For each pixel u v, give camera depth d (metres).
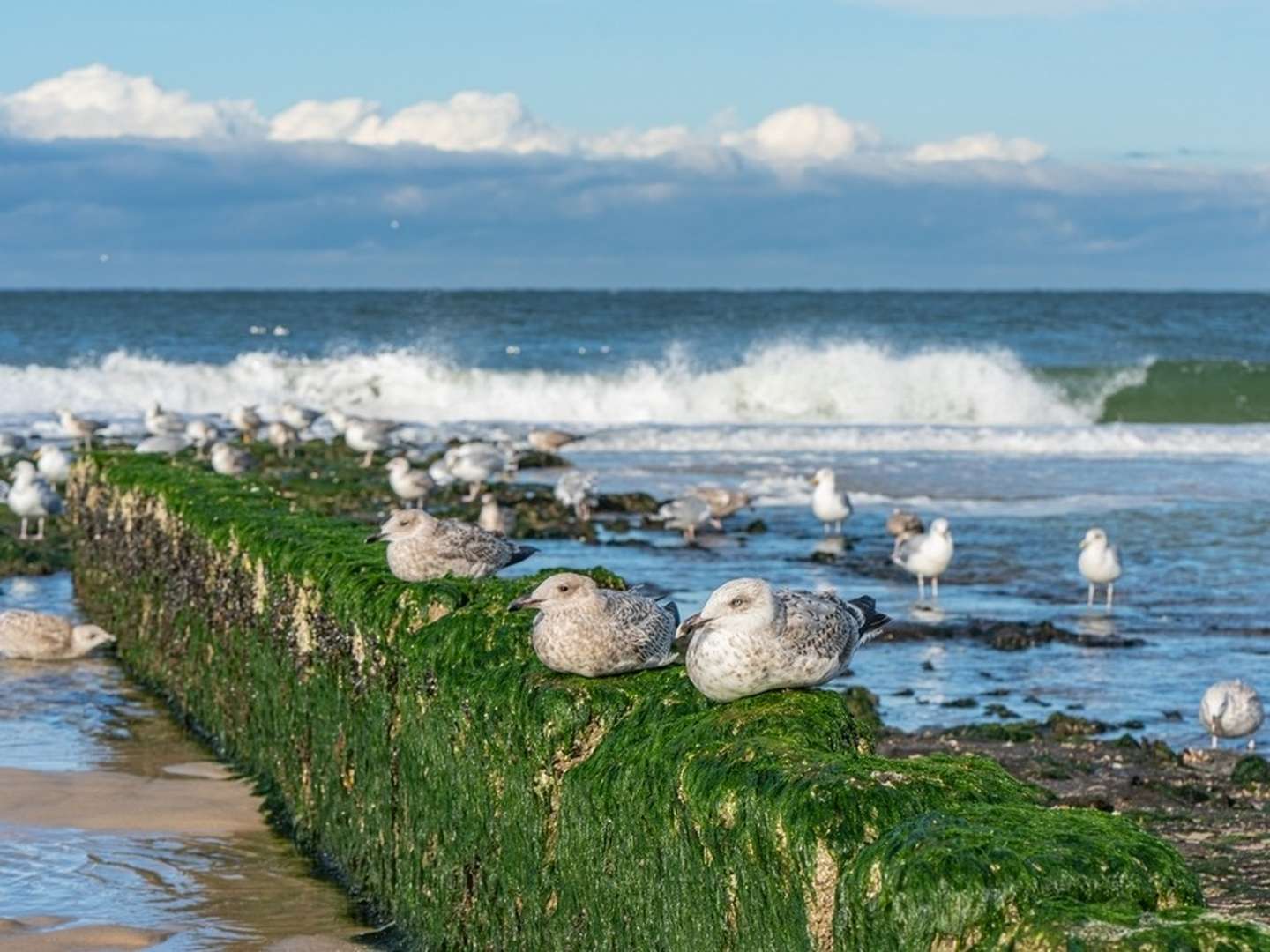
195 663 16.64
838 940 5.82
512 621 9.99
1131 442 45.19
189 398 56.56
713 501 29.98
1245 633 20.77
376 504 31.09
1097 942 4.92
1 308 122.31
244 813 13.56
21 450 37.81
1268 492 35.56
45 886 11.52
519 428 48.03
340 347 77.81
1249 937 4.92
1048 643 19.95
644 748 7.68
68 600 23.48
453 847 9.76
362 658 11.56
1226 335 92.75
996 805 6.03
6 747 15.50
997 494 35.03
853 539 28.83
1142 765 14.30
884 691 17.38
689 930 6.97
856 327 94.75
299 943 10.57
